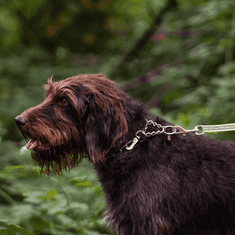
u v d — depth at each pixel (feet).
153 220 8.62
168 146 9.04
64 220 11.06
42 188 12.19
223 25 20.71
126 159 8.98
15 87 31.78
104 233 11.82
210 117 17.02
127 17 45.88
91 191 12.13
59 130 9.21
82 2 46.47
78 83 9.31
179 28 25.90
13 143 19.02
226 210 8.73
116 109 9.04
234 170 8.90
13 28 42.45
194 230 8.94
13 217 10.95
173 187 8.61
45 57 42.37
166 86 23.41
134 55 27.30
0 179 14.47
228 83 17.16
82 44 49.19
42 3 45.42
